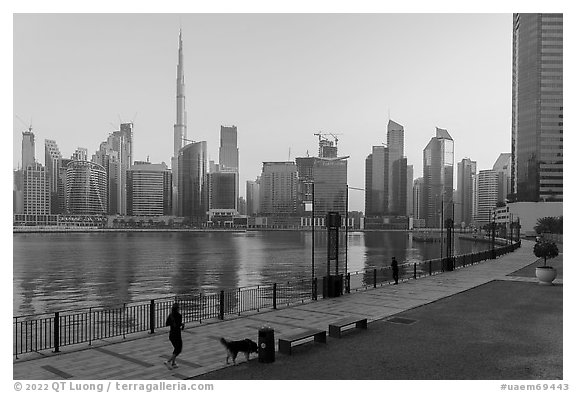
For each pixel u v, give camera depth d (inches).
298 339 588.1
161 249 5979.3
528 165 7800.2
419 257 4596.5
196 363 547.5
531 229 7342.5
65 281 2573.8
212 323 771.4
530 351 587.5
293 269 3257.9
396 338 657.6
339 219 1107.9
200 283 2449.6
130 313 1160.2
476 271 1616.6
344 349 600.4
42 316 1443.2
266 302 1225.4
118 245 7037.4
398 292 1121.4
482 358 559.5
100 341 666.2
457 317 808.3
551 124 7623.0
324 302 979.3
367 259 4293.8
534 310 868.0
